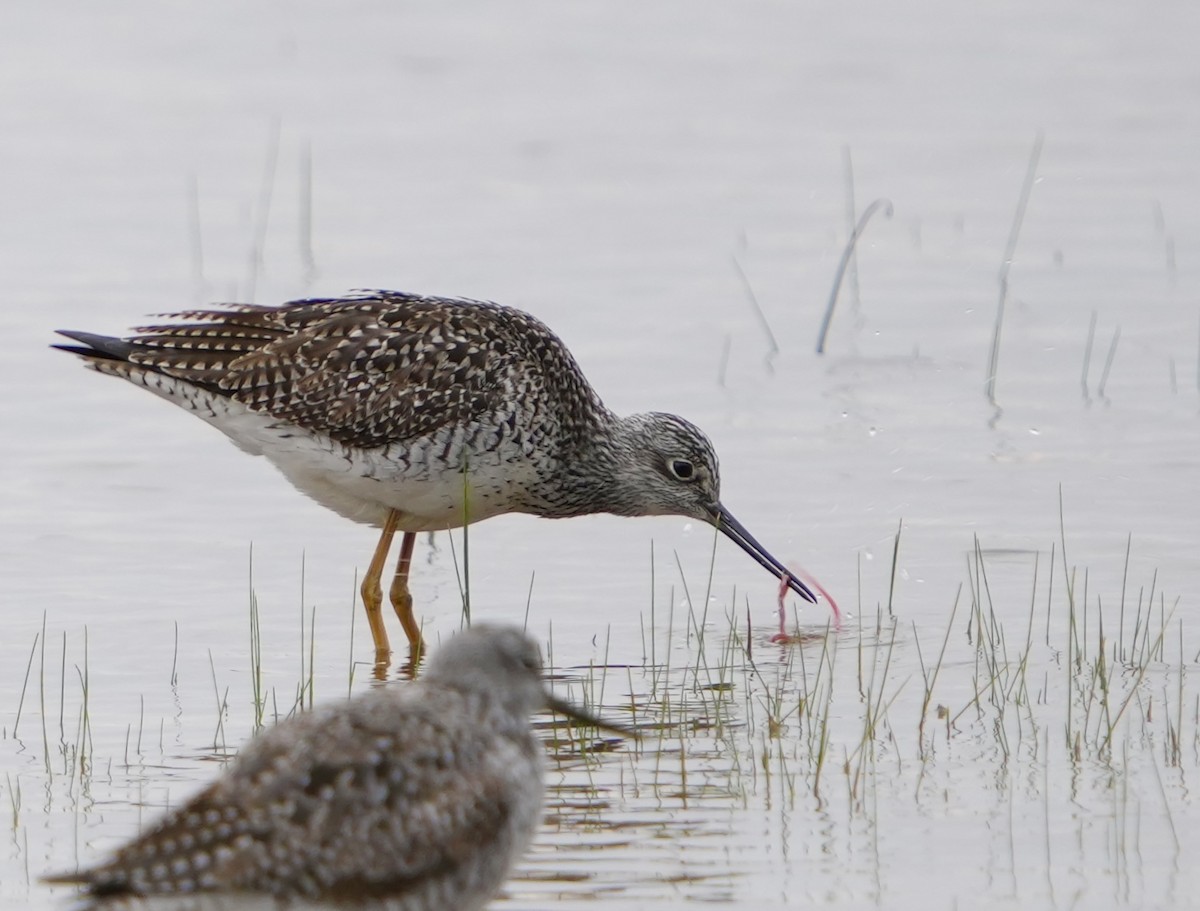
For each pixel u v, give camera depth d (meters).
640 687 12.18
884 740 11.12
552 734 11.32
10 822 10.05
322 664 12.84
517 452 14.14
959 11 37.72
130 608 13.75
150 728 11.53
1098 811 10.01
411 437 13.81
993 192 26.28
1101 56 34.19
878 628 13.18
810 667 12.51
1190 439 17.05
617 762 10.86
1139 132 29.20
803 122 30.34
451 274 22.52
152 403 18.67
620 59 34.25
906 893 9.08
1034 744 10.99
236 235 24.30
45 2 36.97
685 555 15.15
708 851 9.59
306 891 7.46
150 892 7.26
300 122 30.20
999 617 13.25
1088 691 11.79
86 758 11.00
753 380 19.00
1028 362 19.41
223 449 17.55
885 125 30.00
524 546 15.45
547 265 23.00
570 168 27.72
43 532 15.29
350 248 23.70
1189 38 35.44
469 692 8.20
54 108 30.47
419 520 14.34
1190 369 19.02
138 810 10.22
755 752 11.02
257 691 11.69
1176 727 11.13
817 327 20.70
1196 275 22.20
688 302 21.56
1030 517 15.31
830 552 14.82
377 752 7.71
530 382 14.09
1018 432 17.39
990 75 33.00
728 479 16.45
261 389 13.91
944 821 9.92
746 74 33.25
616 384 18.89
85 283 22.12
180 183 26.89
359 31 35.84
